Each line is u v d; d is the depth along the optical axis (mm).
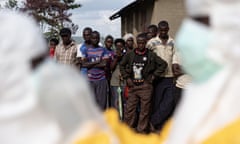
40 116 2434
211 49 2443
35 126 2426
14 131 2406
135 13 26609
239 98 2398
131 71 9023
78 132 2453
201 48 2467
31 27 2418
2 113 2379
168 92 8906
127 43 9938
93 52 9539
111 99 9883
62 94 2430
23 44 2369
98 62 9508
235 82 2410
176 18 20016
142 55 8953
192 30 2502
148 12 21891
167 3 19969
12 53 2355
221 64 2439
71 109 2445
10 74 2359
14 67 2365
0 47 2342
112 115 2793
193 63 2514
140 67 8938
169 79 8914
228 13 2367
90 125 2471
